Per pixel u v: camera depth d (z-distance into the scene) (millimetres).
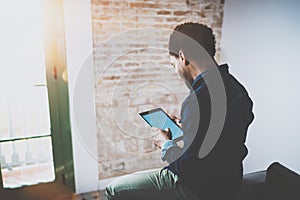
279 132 2111
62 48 1694
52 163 1934
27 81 1760
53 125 1842
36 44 1687
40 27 1651
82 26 1678
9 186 1849
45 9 1609
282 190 1292
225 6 1961
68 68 1727
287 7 1884
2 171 1854
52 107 1807
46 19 1628
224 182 1140
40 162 1924
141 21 1822
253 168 2148
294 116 2100
